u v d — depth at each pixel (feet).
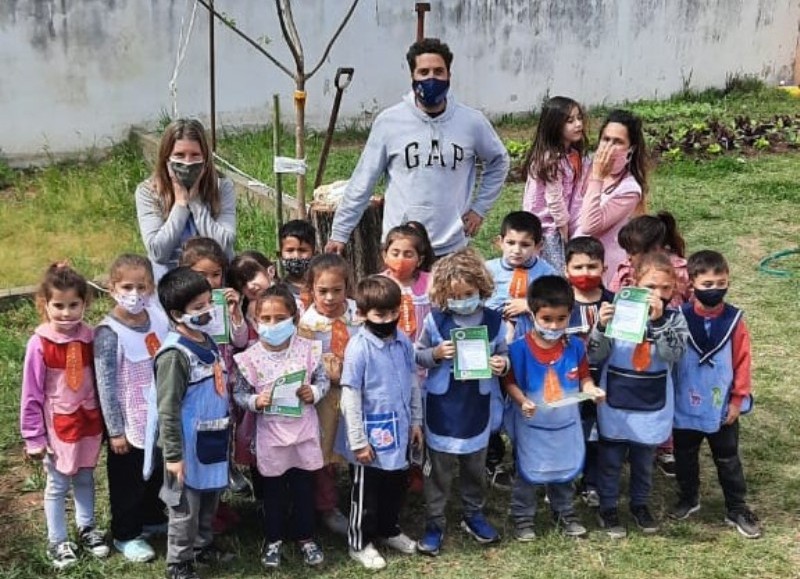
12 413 19.53
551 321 14.53
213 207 16.94
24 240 30.63
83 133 41.01
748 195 35.76
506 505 16.66
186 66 42.57
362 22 46.91
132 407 14.47
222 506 15.92
